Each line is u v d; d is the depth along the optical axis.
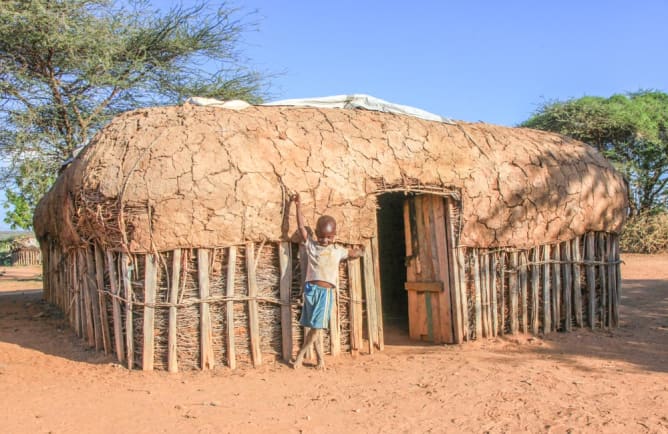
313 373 6.14
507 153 8.05
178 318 6.23
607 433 4.52
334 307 6.80
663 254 22.81
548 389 5.57
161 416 4.87
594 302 8.73
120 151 6.53
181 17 16.47
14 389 5.60
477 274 7.71
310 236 6.48
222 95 17.69
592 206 8.63
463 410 5.01
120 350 6.47
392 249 10.87
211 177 6.22
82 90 16.06
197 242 6.19
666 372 6.28
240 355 6.38
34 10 13.71
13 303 11.46
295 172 6.55
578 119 24.70
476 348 7.31
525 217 7.95
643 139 24.41
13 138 15.41
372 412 4.96
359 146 6.99
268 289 6.49
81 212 6.67
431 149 7.40
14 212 25.30
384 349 7.38
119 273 6.47
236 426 4.65
